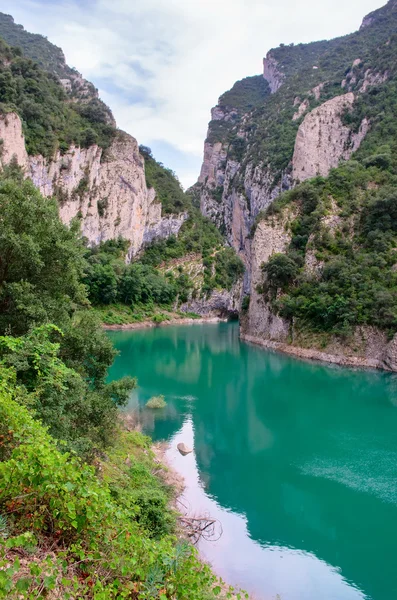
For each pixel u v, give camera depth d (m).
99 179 95.62
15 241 15.82
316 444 26.94
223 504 19.55
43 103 85.50
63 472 6.89
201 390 39.09
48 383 12.80
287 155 114.12
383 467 23.70
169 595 6.56
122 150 101.06
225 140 169.25
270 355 55.97
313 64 149.12
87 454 15.20
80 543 6.79
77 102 111.69
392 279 51.00
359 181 63.91
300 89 135.50
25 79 84.62
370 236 56.75
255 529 17.61
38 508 7.05
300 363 50.56
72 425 15.38
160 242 111.25
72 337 17.33
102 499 7.02
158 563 6.83
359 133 91.56
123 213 99.75
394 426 30.41
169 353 56.81
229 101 192.38
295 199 68.81
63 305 18.27
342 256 57.16
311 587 14.37
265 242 67.44
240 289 115.81
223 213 153.00
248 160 137.12
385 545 16.84
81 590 6.21
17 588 5.20
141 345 62.19
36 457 6.84
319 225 61.25
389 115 79.81
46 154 79.00
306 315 56.34
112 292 80.94
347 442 27.30
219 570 14.83
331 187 65.69
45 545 6.67
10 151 69.75
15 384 11.85
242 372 46.69
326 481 21.98
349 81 112.94
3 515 6.80
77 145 87.44
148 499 15.34
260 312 67.00
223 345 64.75
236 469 23.25
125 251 98.38
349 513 19.03
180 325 90.00
